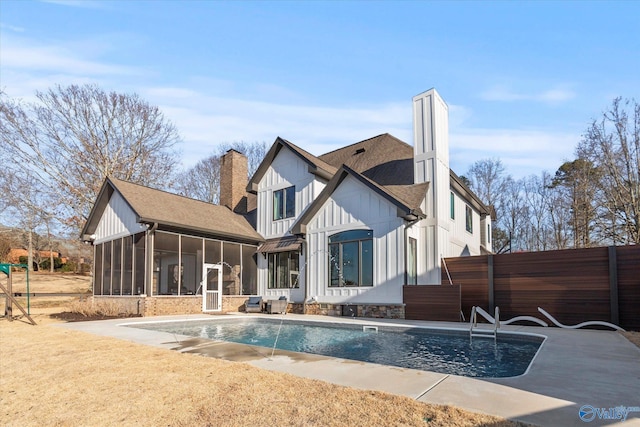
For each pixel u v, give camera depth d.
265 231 22.97
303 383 5.72
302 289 20.12
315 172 20.56
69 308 20.30
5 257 38.47
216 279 20.28
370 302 17.17
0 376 6.69
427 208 18.36
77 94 32.03
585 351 8.45
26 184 30.30
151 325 14.26
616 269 12.75
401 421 4.22
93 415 4.77
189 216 19.97
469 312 15.51
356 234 18.17
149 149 35.72
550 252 14.02
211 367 6.80
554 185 43.25
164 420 4.56
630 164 28.78
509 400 4.88
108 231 20.89
